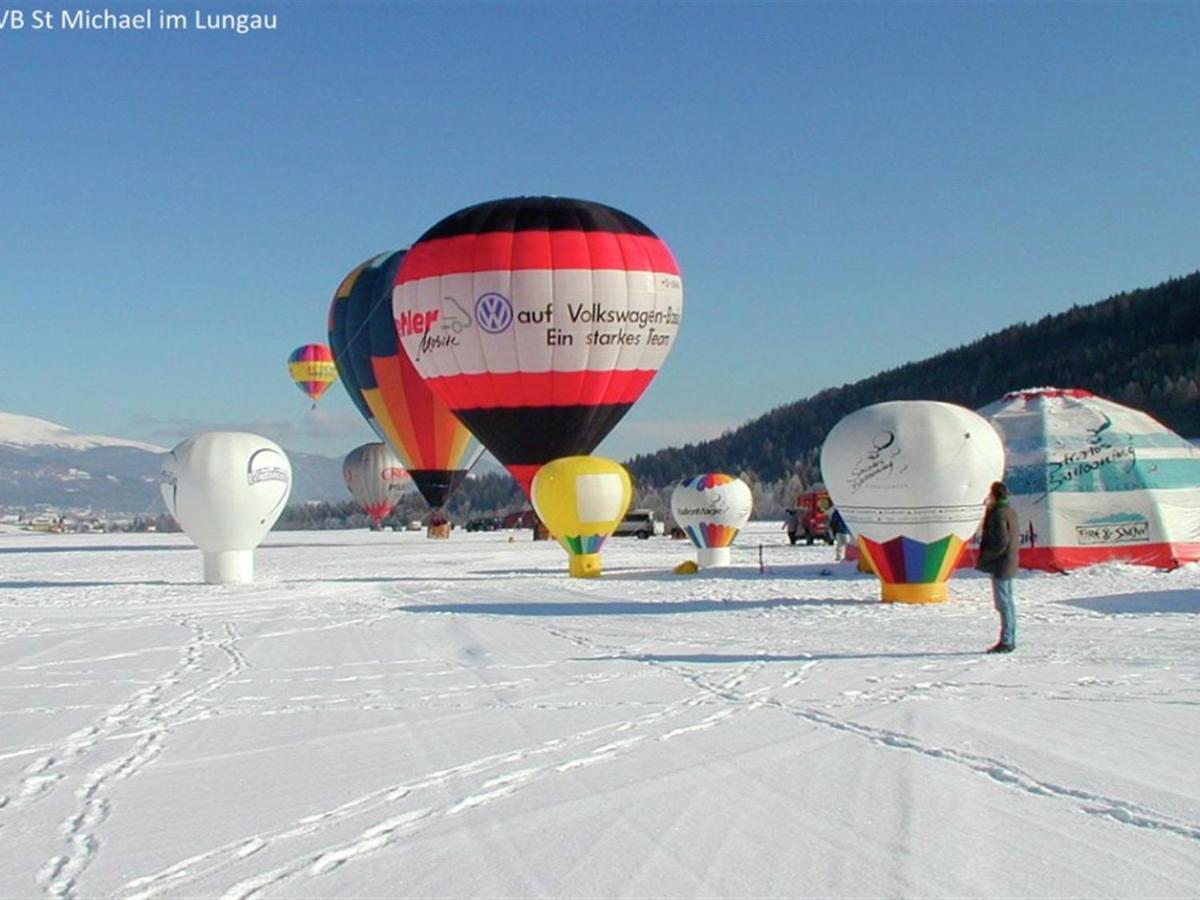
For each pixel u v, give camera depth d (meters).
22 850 6.21
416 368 34.56
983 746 8.02
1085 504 23.88
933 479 18.17
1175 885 5.40
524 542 55.28
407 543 55.72
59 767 8.05
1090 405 25.52
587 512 26.77
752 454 168.00
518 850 6.01
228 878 5.70
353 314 45.59
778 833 6.20
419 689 10.95
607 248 32.75
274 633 15.93
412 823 6.53
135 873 5.81
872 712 9.31
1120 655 12.38
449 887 5.52
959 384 158.25
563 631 15.62
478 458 47.38
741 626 15.91
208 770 7.87
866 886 5.43
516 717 9.43
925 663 12.01
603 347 32.50
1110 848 5.89
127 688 11.33
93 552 48.91
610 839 6.15
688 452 177.75
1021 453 24.59
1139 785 6.99
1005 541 12.72
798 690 10.42
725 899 5.32
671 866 5.73
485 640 14.75
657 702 9.99
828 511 44.31
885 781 7.16
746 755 7.91
